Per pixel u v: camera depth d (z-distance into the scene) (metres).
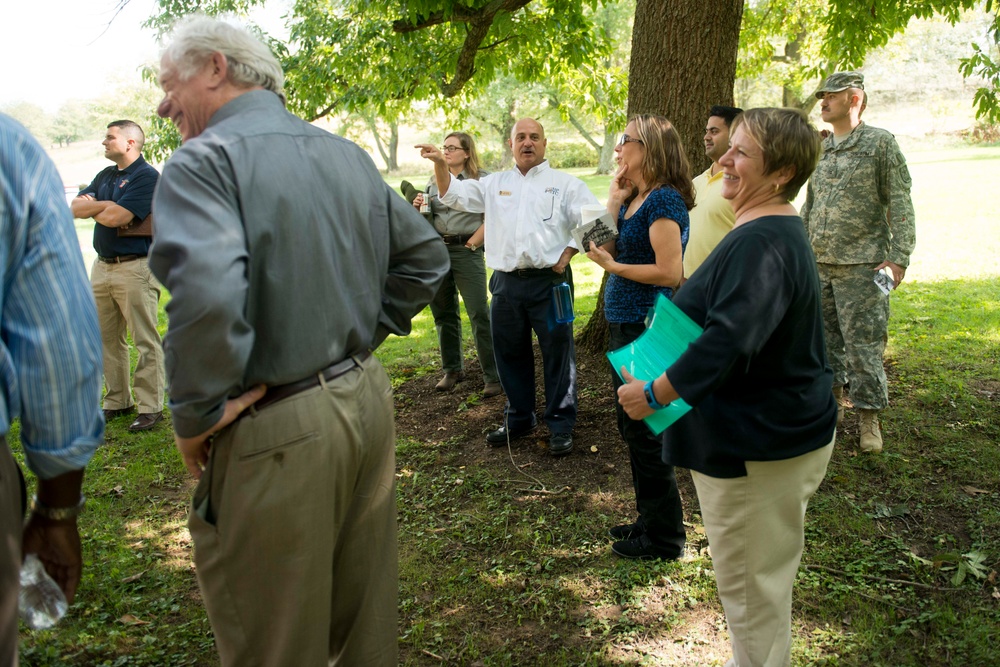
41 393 1.36
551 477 3.93
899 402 4.68
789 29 13.80
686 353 1.91
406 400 5.28
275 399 1.69
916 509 3.42
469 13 6.35
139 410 4.97
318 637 1.81
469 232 5.02
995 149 29.64
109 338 5.15
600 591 2.92
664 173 2.95
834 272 4.10
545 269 4.09
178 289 1.46
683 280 3.51
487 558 3.20
